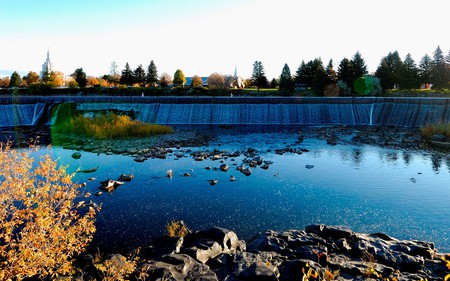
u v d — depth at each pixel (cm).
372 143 4331
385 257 1321
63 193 1005
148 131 5066
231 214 1994
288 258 1349
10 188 908
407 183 2627
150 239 1658
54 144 4259
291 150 3912
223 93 8588
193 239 1525
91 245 1591
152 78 10656
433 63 8262
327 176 2833
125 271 1140
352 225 1845
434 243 1638
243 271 1132
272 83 12119
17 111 6556
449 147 4028
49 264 1002
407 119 6031
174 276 1141
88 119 5541
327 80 8338
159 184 2589
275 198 2278
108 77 11781
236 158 3506
